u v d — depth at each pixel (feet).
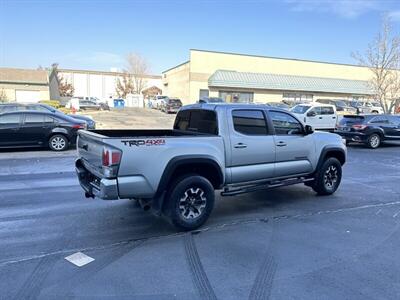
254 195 23.48
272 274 12.53
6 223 17.44
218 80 142.61
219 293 11.25
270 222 18.08
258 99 150.71
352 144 57.67
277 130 20.43
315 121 66.59
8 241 15.20
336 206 21.22
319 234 16.49
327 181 23.52
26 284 11.64
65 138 42.68
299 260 13.67
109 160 14.49
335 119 68.90
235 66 151.33
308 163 22.08
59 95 222.48
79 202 21.20
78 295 11.04
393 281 12.15
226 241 15.49
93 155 16.12
